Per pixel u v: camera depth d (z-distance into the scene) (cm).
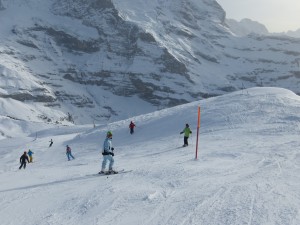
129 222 702
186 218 686
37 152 4784
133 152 2494
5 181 1384
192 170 1162
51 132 10088
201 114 3984
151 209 763
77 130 9925
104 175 1281
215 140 2488
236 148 1838
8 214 838
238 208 700
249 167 1189
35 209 855
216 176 1048
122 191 927
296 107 3600
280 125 2850
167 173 1141
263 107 3738
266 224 608
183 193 860
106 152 1317
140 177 1128
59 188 1084
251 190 822
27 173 1598
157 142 3094
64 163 2484
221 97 4925
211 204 748
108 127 5034
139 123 4666
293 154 1433
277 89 4938
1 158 4781
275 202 715
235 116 3538
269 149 1669
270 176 985
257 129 2764
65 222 739
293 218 623
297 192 779
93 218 745
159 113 5025
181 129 3684
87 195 931
